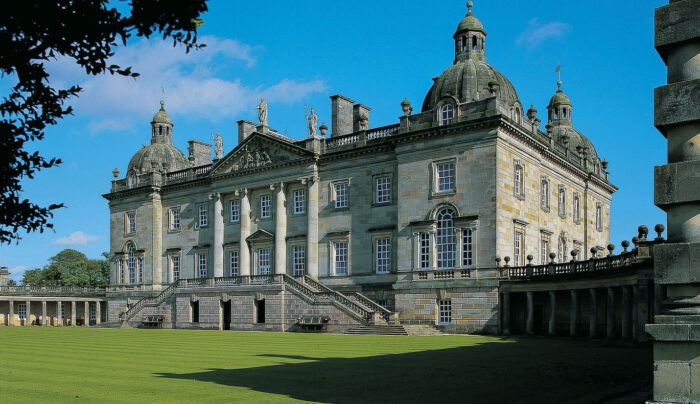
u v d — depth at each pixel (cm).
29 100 921
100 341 4050
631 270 3472
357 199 5559
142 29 890
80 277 12188
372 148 5441
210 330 5881
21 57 871
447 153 4903
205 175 6825
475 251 4697
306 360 2605
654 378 1266
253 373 2144
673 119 1290
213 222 6788
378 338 4144
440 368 2252
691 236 1270
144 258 7412
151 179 7394
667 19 1307
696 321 1232
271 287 5562
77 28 865
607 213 7106
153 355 2914
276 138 6072
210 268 6788
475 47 5456
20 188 932
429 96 5378
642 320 3325
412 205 5059
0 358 2808
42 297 8369
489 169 4672
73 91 944
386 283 5278
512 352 2938
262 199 6338
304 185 5956
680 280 1261
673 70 1312
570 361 2480
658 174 1303
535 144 5191
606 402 1535
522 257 4984
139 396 1664
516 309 4753
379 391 1725
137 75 928
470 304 4669
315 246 5781
